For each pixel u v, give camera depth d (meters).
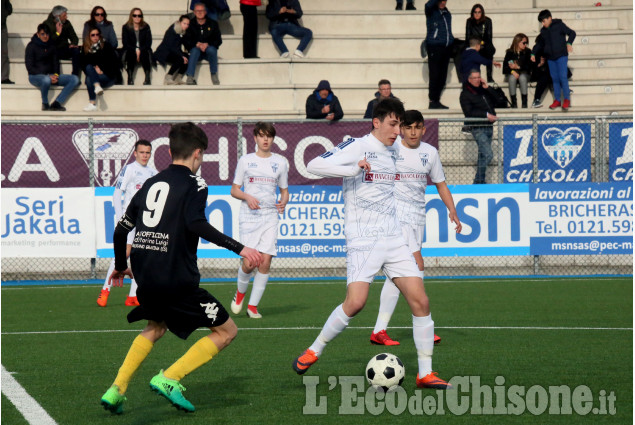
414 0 59.81
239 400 15.95
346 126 41.50
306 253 40.50
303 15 56.91
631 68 54.41
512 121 45.41
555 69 49.94
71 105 50.62
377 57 55.69
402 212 22.72
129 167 30.72
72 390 17.00
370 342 23.05
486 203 40.47
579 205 40.56
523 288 36.78
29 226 39.97
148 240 13.96
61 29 51.06
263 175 28.72
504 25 57.62
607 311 29.41
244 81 52.97
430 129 41.53
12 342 23.45
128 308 31.44
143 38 51.34
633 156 40.66
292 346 22.41
